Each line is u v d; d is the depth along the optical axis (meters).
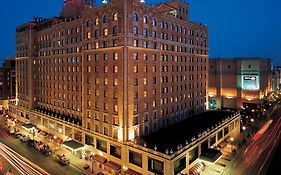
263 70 105.25
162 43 58.12
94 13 53.31
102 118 52.72
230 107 107.25
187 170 45.03
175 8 67.81
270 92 126.88
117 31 48.12
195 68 74.25
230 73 106.50
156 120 56.78
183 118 68.62
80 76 61.97
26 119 85.56
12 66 120.69
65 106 68.88
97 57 53.50
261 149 59.75
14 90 114.44
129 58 48.06
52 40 72.94
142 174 44.09
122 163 47.97
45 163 52.91
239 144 62.59
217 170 48.38
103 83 52.12
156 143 46.66
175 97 64.56
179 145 43.62
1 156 56.94
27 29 81.81
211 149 52.78
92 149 55.25
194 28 72.56
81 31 60.62
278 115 101.12
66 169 49.69
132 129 49.34
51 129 71.12
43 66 78.69
